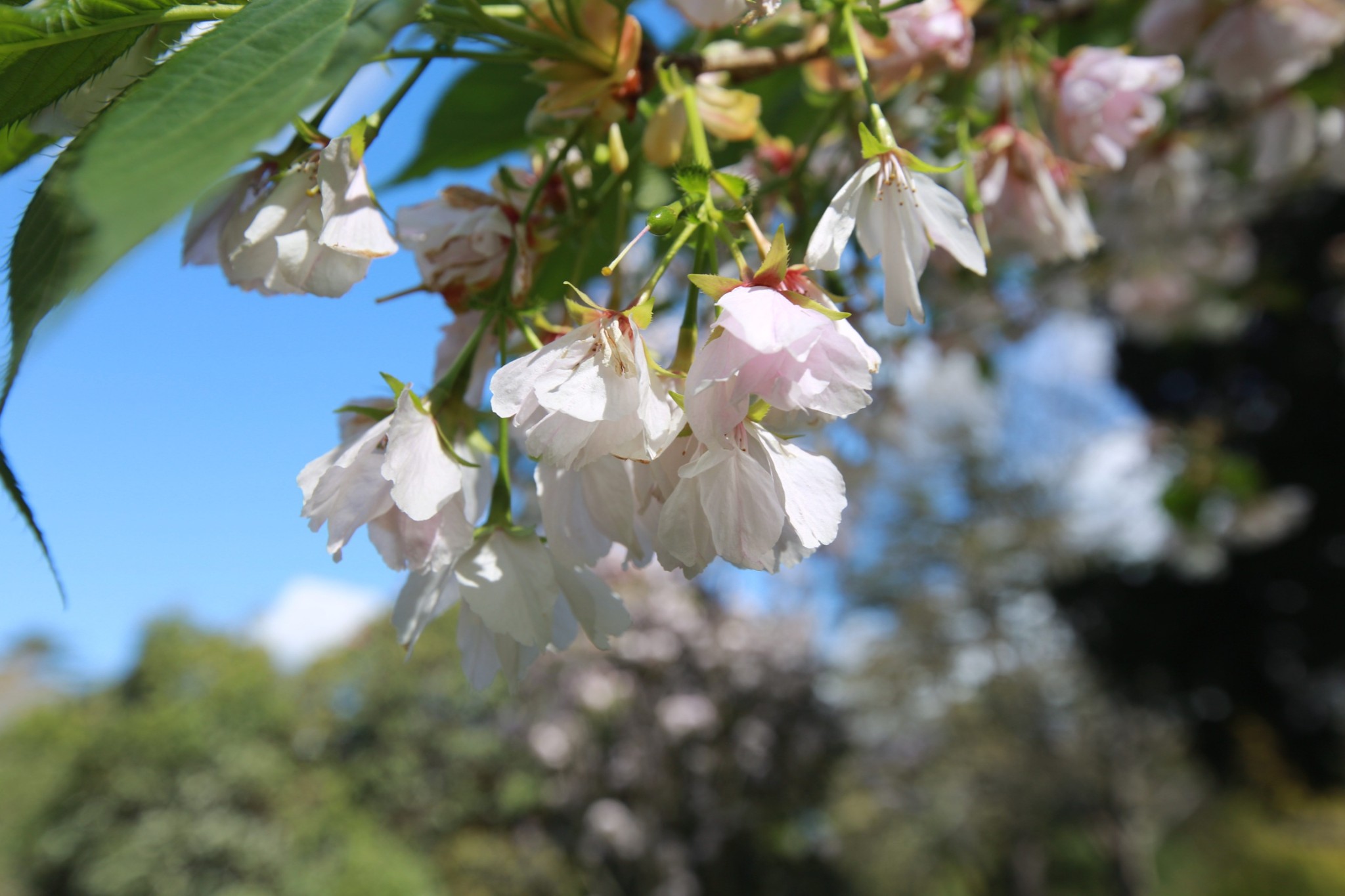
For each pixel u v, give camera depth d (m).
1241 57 0.40
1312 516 2.76
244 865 2.70
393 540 0.17
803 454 0.16
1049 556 3.98
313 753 3.09
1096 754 3.94
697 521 0.16
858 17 0.23
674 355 0.18
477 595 0.17
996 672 4.24
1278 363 2.72
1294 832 3.18
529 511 0.25
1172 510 1.14
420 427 0.17
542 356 0.16
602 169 0.24
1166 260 0.90
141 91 0.09
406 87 0.19
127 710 3.09
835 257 0.17
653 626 2.43
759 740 2.49
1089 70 0.31
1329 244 2.26
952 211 0.18
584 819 2.46
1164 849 4.09
